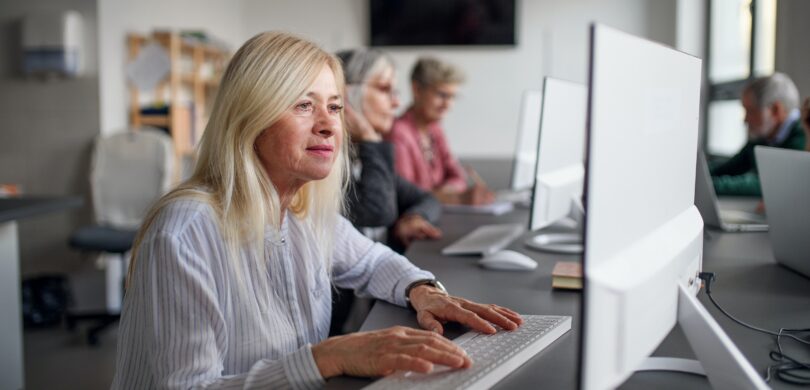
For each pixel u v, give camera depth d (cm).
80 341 358
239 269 106
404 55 636
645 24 605
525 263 165
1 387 241
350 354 92
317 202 130
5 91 421
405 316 126
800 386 89
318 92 112
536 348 103
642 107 73
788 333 112
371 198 216
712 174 362
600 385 65
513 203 317
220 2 592
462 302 119
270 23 647
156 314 96
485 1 620
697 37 580
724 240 205
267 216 112
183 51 509
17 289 251
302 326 118
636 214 74
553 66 620
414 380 87
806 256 150
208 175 111
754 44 481
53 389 287
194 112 477
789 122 308
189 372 94
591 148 62
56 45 405
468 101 632
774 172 160
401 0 628
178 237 99
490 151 634
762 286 147
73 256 429
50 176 424
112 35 429
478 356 95
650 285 74
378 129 252
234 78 109
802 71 320
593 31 61
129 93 448
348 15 639
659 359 97
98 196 402
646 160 76
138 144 402
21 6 415
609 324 66
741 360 77
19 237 430
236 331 106
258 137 112
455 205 296
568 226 237
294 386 93
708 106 582
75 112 419
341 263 142
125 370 103
